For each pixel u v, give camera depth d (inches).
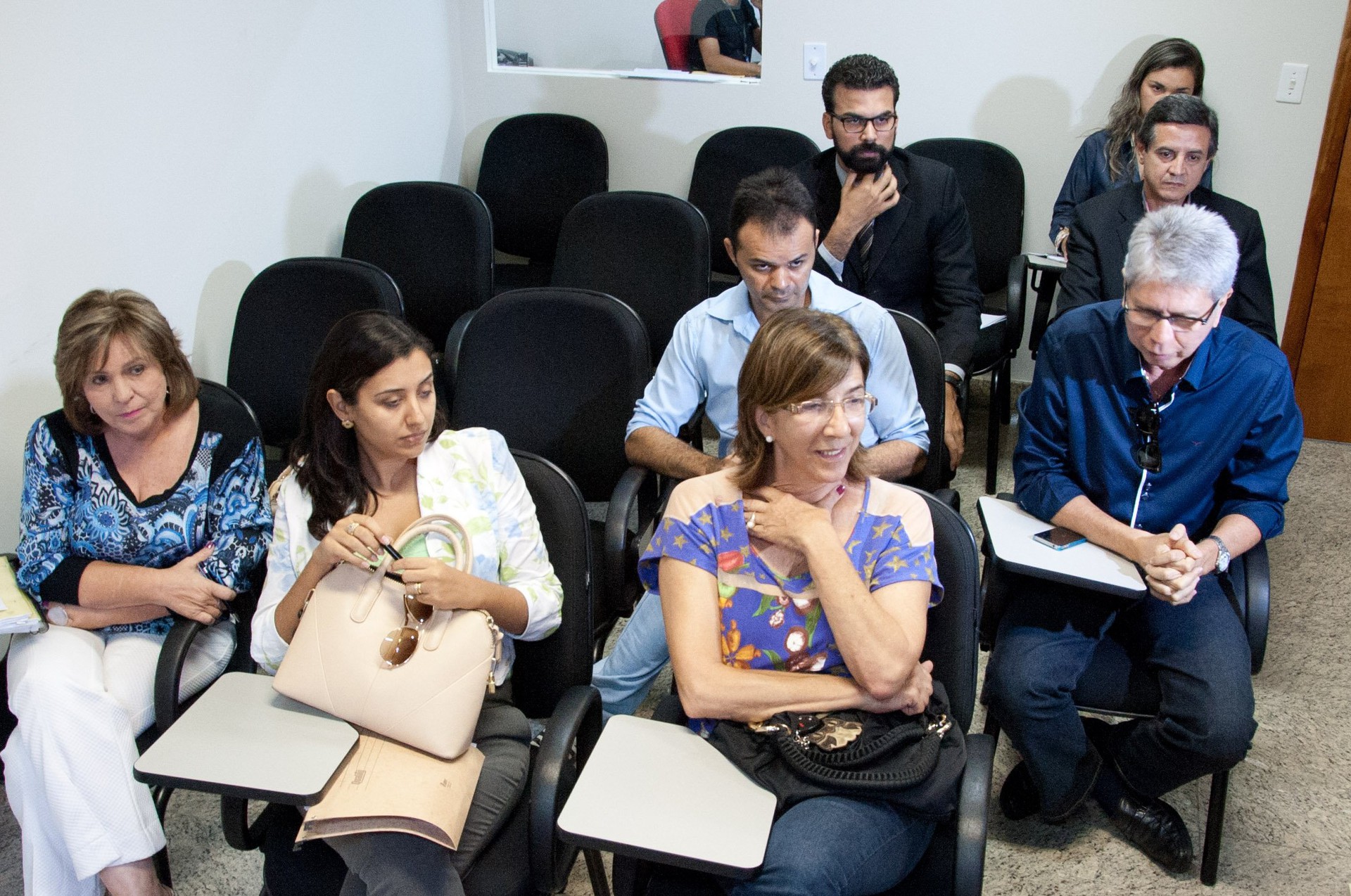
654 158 154.0
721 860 46.4
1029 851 75.7
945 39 139.2
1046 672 69.5
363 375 58.7
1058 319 76.5
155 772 51.7
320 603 56.7
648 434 81.5
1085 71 136.3
